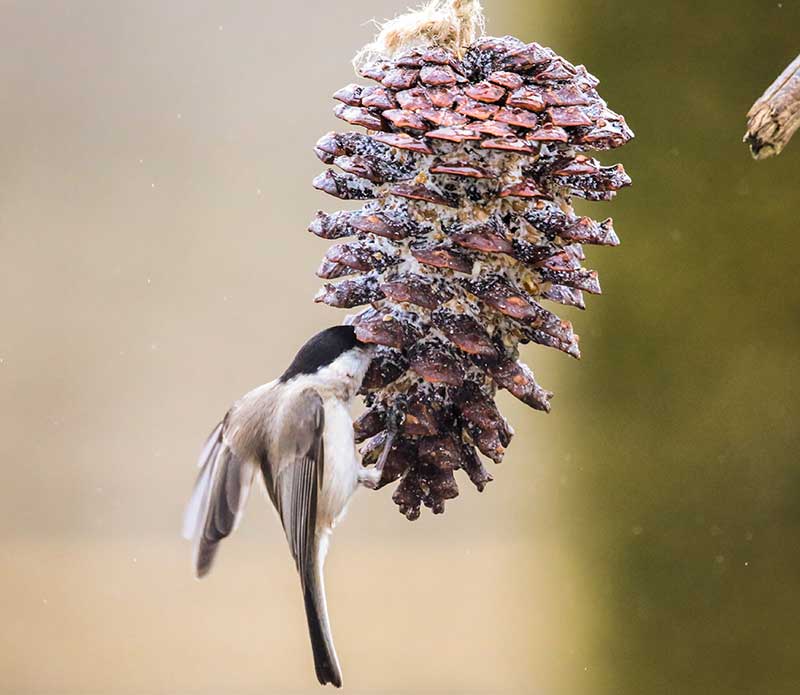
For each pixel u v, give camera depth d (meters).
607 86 5.17
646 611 5.20
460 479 7.02
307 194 7.73
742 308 5.17
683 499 5.19
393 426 4.93
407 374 4.93
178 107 7.86
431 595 7.02
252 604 7.62
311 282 7.76
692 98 5.17
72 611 7.54
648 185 5.17
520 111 4.89
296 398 5.00
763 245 5.16
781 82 4.90
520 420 6.34
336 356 4.99
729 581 5.19
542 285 4.92
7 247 7.98
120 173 7.98
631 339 5.18
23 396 7.88
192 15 7.86
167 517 7.86
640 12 5.17
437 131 4.89
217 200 7.80
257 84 7.73
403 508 4.93
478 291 4.90
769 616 5.18
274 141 7.76
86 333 7.96
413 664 6.91
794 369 5.16
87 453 7.86
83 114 8.06
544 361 5.21
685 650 5.19
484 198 4.91
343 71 7.61
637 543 5.20
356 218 4.91
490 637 6.72
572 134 4.90
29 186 8.01
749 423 5.18
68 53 8.10
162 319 7.84
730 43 5.16
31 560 7.66
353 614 7.08
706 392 5.18
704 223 5.17
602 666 5.21
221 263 7.77
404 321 4.91
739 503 5.18
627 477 5.20
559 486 5.28
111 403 7.90
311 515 5.00
